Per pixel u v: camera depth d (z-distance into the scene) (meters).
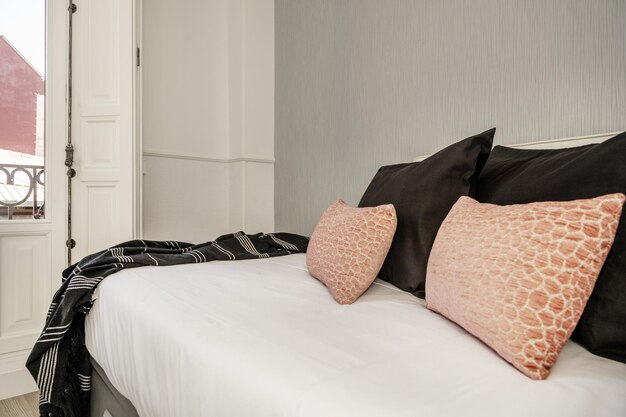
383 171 1.65
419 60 1.88
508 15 1.52
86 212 2.20
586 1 1.30
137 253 1.65
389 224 1.13
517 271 0.68
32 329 2.08
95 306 1.28
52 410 1.32
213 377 0.66
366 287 1.08
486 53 1.60
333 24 2.42
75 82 2.18
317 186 2.57
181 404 0.73
